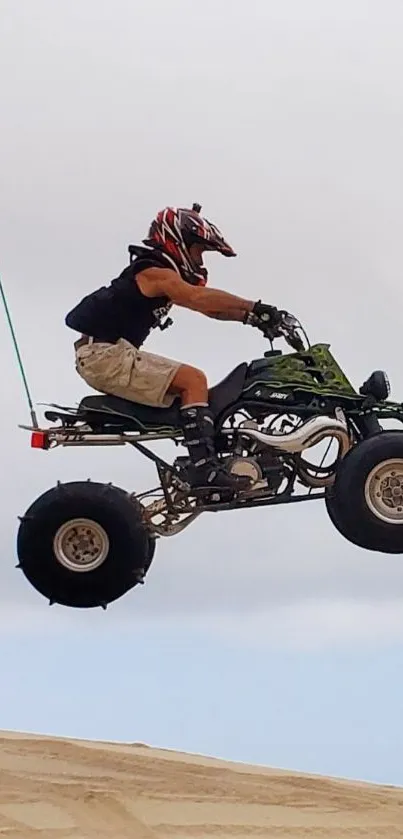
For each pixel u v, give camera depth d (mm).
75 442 9109
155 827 11453
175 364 9062
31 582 9148
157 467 9078
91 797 12289
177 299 8945
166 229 9031
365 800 14094
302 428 8938
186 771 15148
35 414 9133
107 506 8938
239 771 15500
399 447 8844
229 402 9070
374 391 9109
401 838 12281
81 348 9156
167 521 9211
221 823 11969
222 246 9117
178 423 9070
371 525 8867
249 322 9078
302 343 9195
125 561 8984
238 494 9062
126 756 15898
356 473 8844
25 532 9055
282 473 9094
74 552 9070
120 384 9039
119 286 9086
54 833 10773
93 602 9109
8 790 12492
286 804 13406
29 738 17031
